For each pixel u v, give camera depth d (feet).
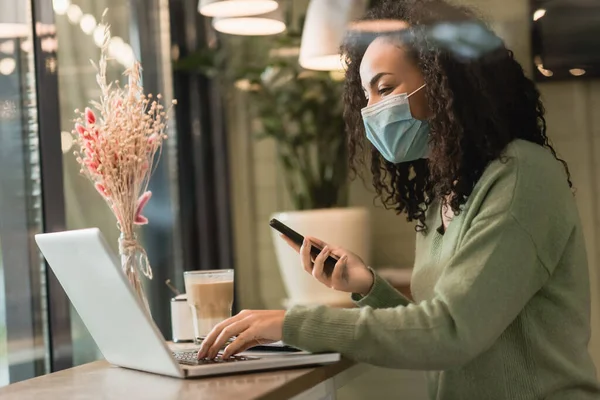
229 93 12.23
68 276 4.50
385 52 5.43
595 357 10.11
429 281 5.27
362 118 6.07
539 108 5.39
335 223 10.51
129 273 5.24
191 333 5.89
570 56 10.24
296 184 12.27
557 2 10.25
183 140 11.60
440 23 5.15
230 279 5.45
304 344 4.39
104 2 8.66
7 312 6.77
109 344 4.72
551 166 4.68
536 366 4.64
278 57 11.99
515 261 4.34
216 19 9.94
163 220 11.05
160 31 10.88
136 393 3.90
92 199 7.91
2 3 6.84
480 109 4.90
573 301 4.68
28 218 7.04
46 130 7.20
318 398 4.46
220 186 12.16
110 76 8.74
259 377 4.13
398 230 11.46
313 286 10.67
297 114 11.79
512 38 10.41
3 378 6.71
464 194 4.88
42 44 7.21
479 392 4.76
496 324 4.26
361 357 4.29
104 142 5.16
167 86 11.25
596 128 10.23
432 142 5.17
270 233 12.41
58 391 4.15
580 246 4.77
